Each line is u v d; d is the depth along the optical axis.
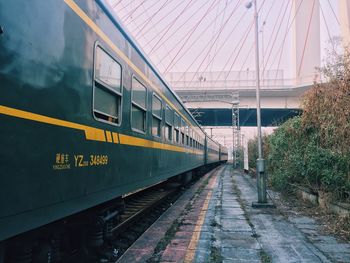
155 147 7.78
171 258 5.05
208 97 35.88
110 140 4.79
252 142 27.73
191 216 8.38
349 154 6.77
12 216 2.67
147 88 7.05
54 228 3.92
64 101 3.49
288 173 11.20
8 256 3.34
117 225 6.09
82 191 3.87
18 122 2.76
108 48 4.75
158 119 8.21
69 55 3.62
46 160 3.14
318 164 8.34
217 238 6.24
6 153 2.61
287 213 8.70
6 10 2.65
